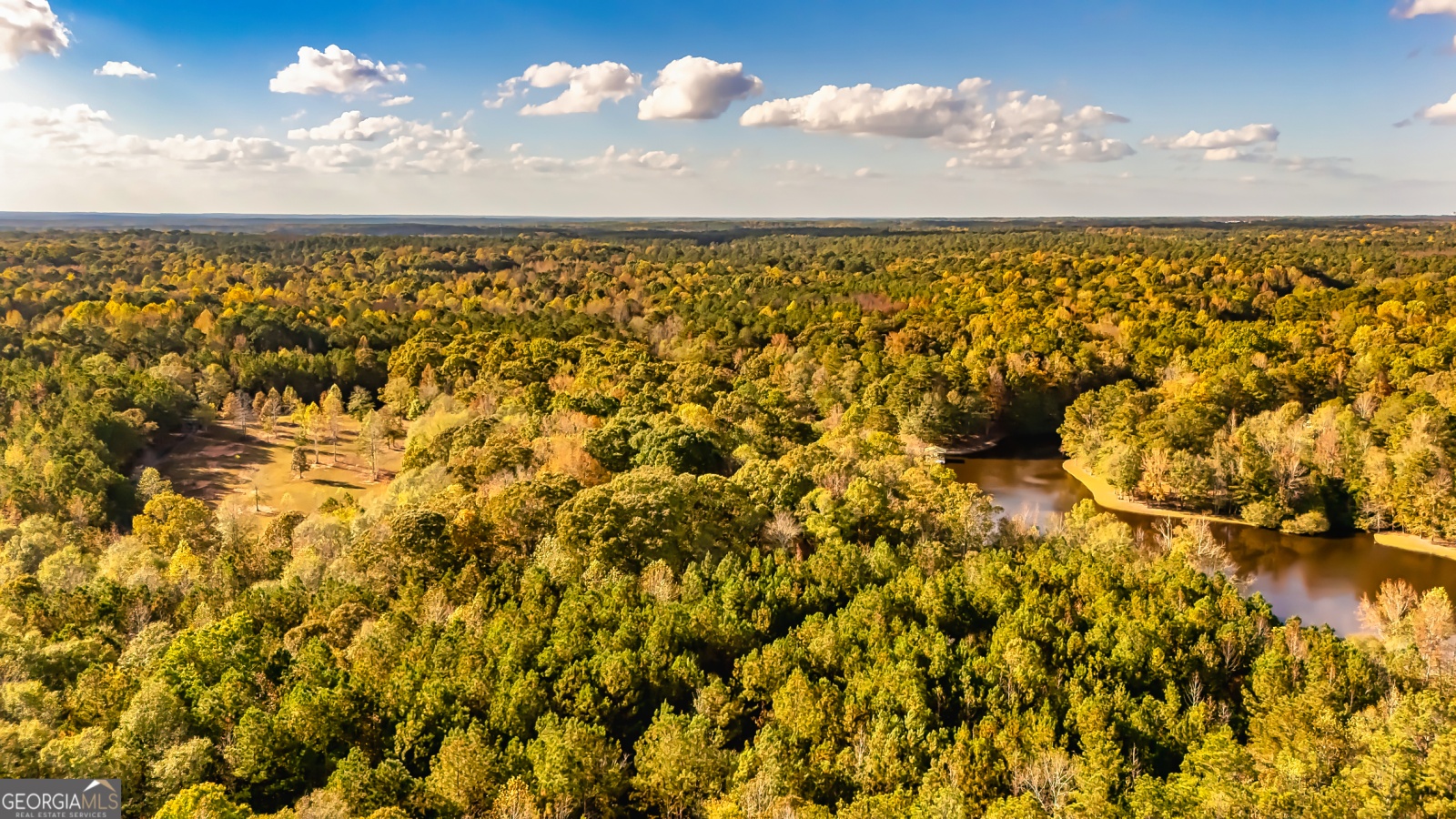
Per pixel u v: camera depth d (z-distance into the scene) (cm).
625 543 8081
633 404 14025
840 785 5347
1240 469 12625
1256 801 4641
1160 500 13525
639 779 5312
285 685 6116
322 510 11175
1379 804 4538
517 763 5259
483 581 7662
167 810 4397
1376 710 5762
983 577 7825
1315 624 9469
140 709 5362
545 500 8825
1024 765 5191
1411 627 7731
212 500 12619
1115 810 4609
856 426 14962
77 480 11150
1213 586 7844
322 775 5528
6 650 6184
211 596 7681
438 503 9181
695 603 7244
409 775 5156
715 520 8825
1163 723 5766
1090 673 6341
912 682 5878
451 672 6216
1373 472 12094
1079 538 9719
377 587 7850
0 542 9506
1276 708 5822
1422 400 13488
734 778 5147
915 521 9306
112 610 7331
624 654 6144
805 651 6525
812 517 8969
